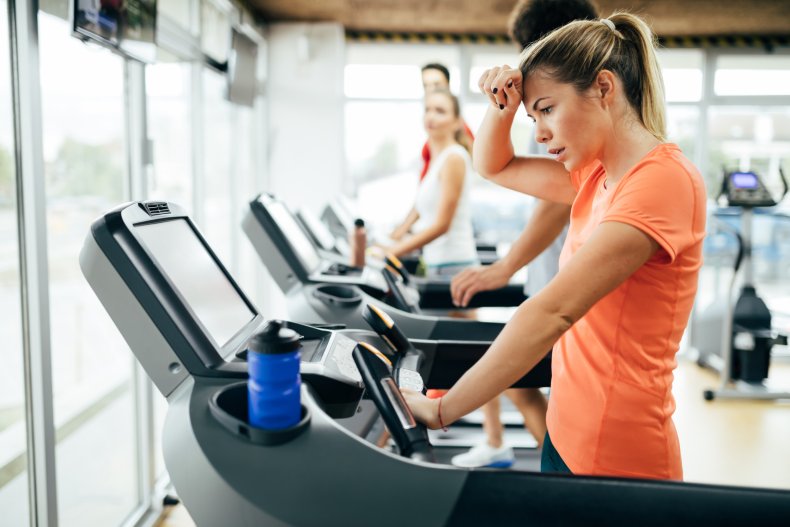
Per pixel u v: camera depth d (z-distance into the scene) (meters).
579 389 1.16
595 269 0.97
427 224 3.30
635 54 1.09
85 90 2.74
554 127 1.08
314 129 6.03
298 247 2.52
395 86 6.19
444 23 5.73
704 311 5.38
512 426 3.74
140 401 2.80
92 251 1.12
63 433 3.03
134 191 2.78
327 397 1.22
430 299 3.28
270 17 5.73
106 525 2.58
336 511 0.86
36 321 1.92
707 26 5.54
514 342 0.99
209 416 1.00
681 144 6.04
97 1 2.08
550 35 1.09
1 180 1.90
